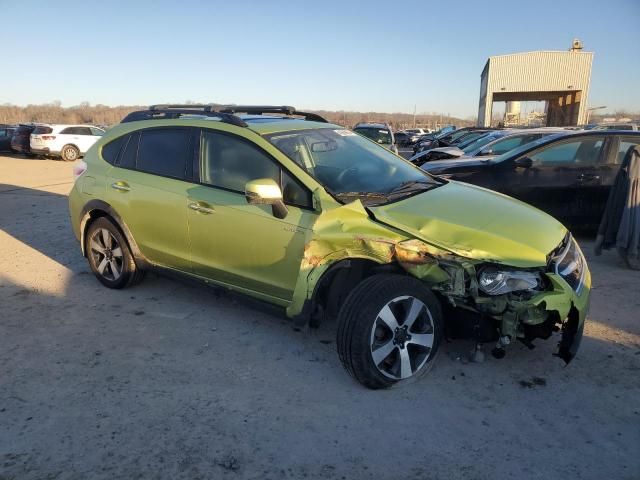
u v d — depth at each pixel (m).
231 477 2.57
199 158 4.24
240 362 3.71
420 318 3.32
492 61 37.75
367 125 15.91
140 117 5.13
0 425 2.98
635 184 5.52
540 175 6.88
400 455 2.73
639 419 3.01
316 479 2.56
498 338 3.31
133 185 4.62
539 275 3.16
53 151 23.69
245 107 5.17
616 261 6.06
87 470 2.62
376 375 3.20
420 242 3.16
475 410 3.11
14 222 8.55
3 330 4.25
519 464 2.65
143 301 4.85
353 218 3.29
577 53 35.84
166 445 2.81
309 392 3.32
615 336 4.04
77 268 5.88
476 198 3.93
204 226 4.07
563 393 3.28
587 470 2.60
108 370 3.61
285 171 3.72
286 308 3.68
